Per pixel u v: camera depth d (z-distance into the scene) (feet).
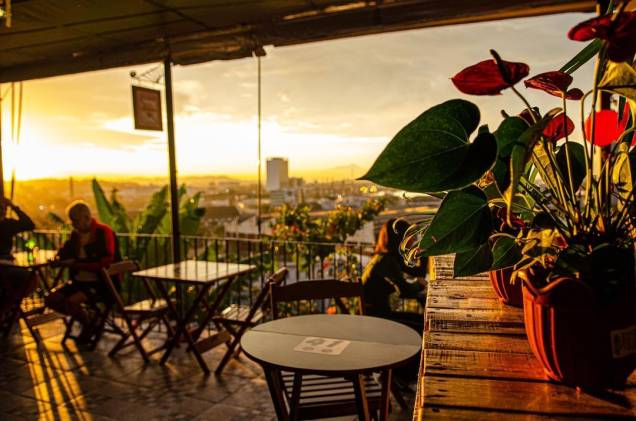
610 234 3.52
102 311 18.45
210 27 18.07
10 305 18.13
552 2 14.02
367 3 15.51
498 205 4.14
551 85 3.61
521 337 4.53
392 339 8.64
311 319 9.88
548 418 3.20
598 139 3.89
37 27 17.72
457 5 14.93
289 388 9.18
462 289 6.13
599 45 3.61
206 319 15.38
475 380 3.72
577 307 3.38
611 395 3.50
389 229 14.17
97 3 15.51
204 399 13.10
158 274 15.34
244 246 21.67
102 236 17.04
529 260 3.79
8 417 12.35
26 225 19.77
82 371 15.10
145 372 14.94
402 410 12.05
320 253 20.42
